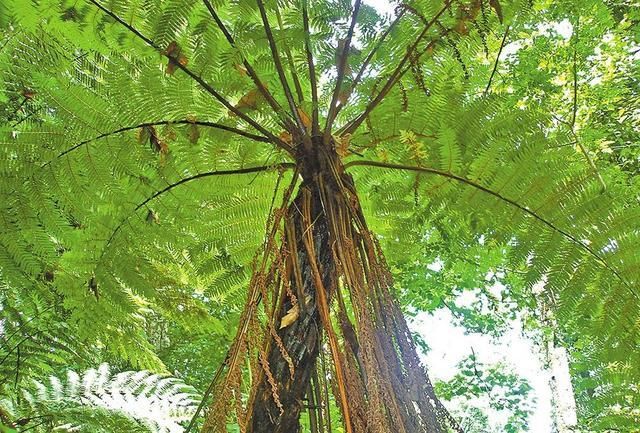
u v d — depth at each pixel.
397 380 1.21
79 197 2.12
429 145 2.03
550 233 2.05
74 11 1.78
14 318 2.91
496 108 2.03
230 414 1.24
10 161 2.04
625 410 2.94
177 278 2.68
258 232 2.32
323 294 1.25
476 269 5.77
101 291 2.30
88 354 3.46
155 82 1.95
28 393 2.78
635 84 6.39
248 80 1.88
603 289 2.03
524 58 5.25
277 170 2.03
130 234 2.21
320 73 1.99
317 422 1.41
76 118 2.02
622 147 5.76
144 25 1.83
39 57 2.13
